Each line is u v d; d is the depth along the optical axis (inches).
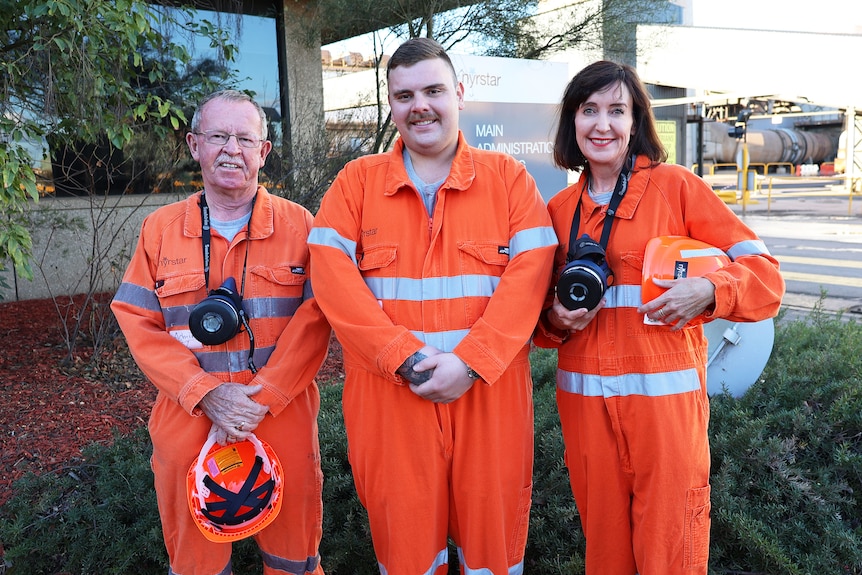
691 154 1450.5
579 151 97.8
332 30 367.9
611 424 91.7
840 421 137.7
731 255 90.0
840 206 890.7
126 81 212.1
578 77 93.0
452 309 89.5
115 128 204.1
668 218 91.8
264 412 91.6
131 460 143.6
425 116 89.4
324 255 90.7
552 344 99.3
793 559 116.0
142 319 95.5
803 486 123.1
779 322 221.3
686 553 88.7
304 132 319.0
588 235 91.3
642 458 89.5
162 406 96.7
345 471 137.3
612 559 94.9
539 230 91.5
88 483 142.3
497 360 84.7
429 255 89.7
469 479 89.9
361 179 94.7
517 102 259.0
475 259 90.7
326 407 162.4
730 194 970.1
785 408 147.9
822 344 190.1
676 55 852.6
